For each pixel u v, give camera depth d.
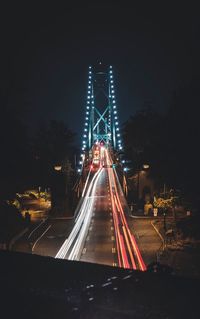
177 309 5.04
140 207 79.94
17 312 5.63
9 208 61.81
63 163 94.25
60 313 5.43
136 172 88.75
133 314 5.09
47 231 64.44
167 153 60.03
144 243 54.59
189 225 54.12
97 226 68.50
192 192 54.22
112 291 5.42
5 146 53.56
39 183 83.19
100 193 106.19
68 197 88.62
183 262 41.97
